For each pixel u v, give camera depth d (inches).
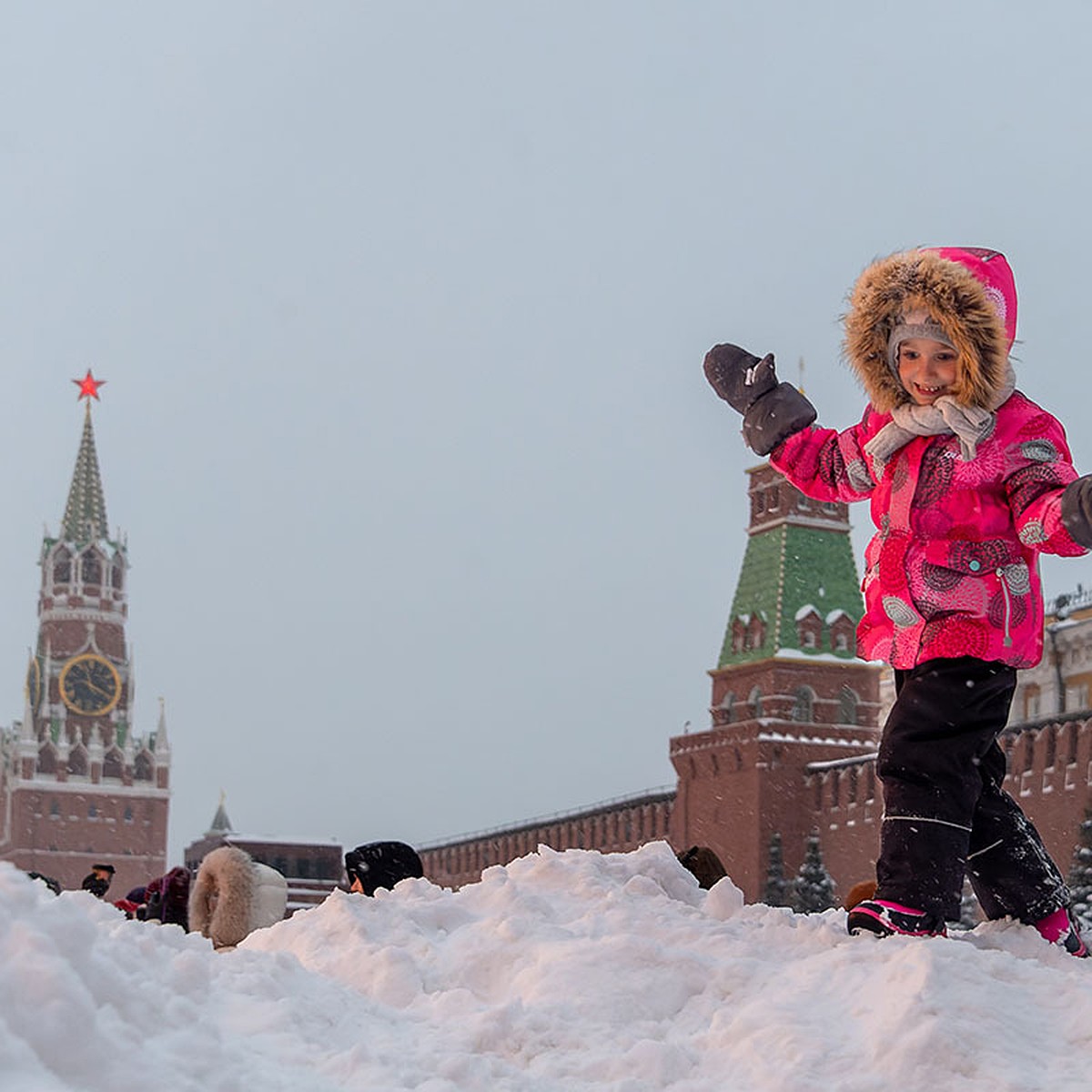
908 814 165.8
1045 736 1772.9
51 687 5157.5
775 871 2349.9
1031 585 169.8
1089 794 1692.9
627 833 2645.2
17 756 5044.3
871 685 2485.2
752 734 2417.6
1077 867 1592.0
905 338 171.9
